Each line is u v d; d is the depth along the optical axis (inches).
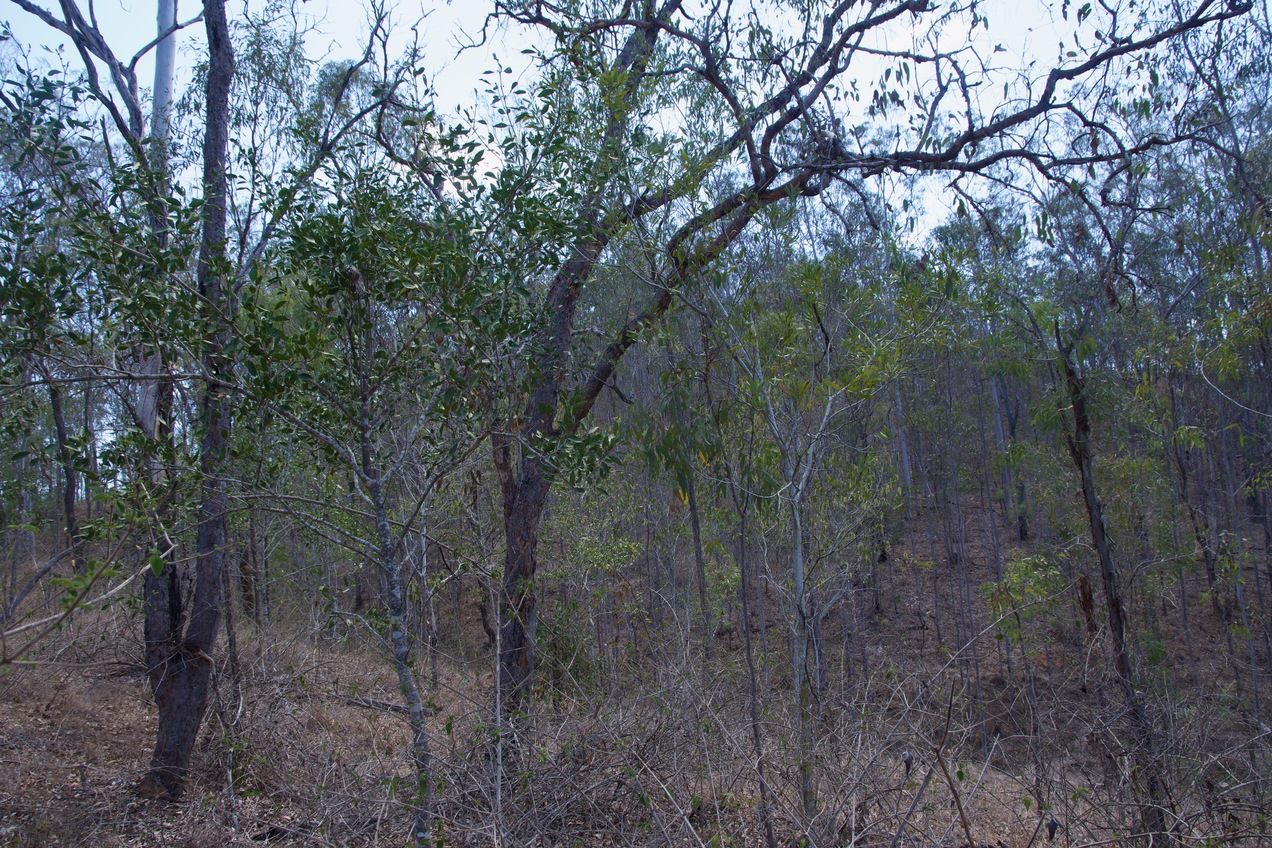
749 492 243.6
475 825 203.0
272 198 182.2
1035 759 241.4
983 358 331.3
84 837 230.1
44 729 299.1
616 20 285.1
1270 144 365.7
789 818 212.2
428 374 172.9
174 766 265.1
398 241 165.5
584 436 197.8
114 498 157.8
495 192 182.5
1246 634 376.8
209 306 170.7
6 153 208.4
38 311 160.4
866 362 246.4
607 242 253.6
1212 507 526.0
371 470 184.4
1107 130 321.4
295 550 389.7
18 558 325.1
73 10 280.7
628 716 243.3
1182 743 240.8
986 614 701.3
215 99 267.0
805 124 328.2
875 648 592.4
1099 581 392.5
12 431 176.2
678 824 218.7
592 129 243.1
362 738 272.7
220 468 195.5
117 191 171.0
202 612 275.7
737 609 421.1
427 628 275.9
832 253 266.1
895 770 227.6
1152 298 422.9
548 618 346.9
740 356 247.4
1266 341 363.3
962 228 327.6
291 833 232.7
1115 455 396.5
